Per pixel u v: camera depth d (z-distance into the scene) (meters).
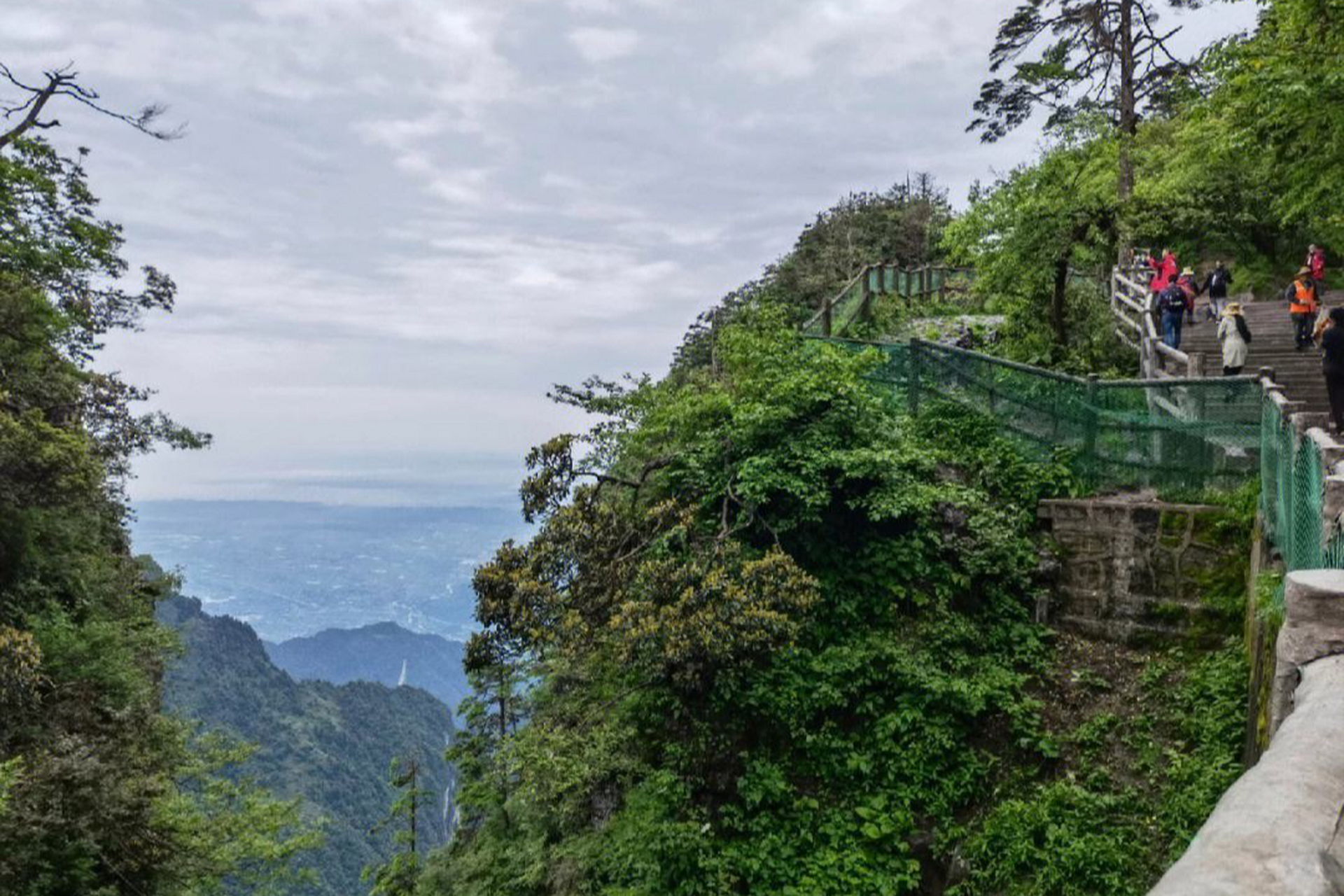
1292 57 13.39
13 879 11.64
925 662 12.02
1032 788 10.75
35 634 16.23
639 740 12.02
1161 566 12.05
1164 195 30.69
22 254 18.95
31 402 17.77
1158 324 20.05
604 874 11.11
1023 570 12.79
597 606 12.10
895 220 38.50
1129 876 9.40
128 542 24.73
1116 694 11.40
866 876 10.35
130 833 13.91
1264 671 8.00
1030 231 19.41
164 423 22.19
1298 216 26.31
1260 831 2.06
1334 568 5.45
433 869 16.92
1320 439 7.45
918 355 15.98
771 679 12.02
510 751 11.63
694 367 26.70
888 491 13.22
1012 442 14.58
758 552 13.35
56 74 17.92
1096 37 29.06
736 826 10.95
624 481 13.93
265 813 18.59
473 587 11.91
